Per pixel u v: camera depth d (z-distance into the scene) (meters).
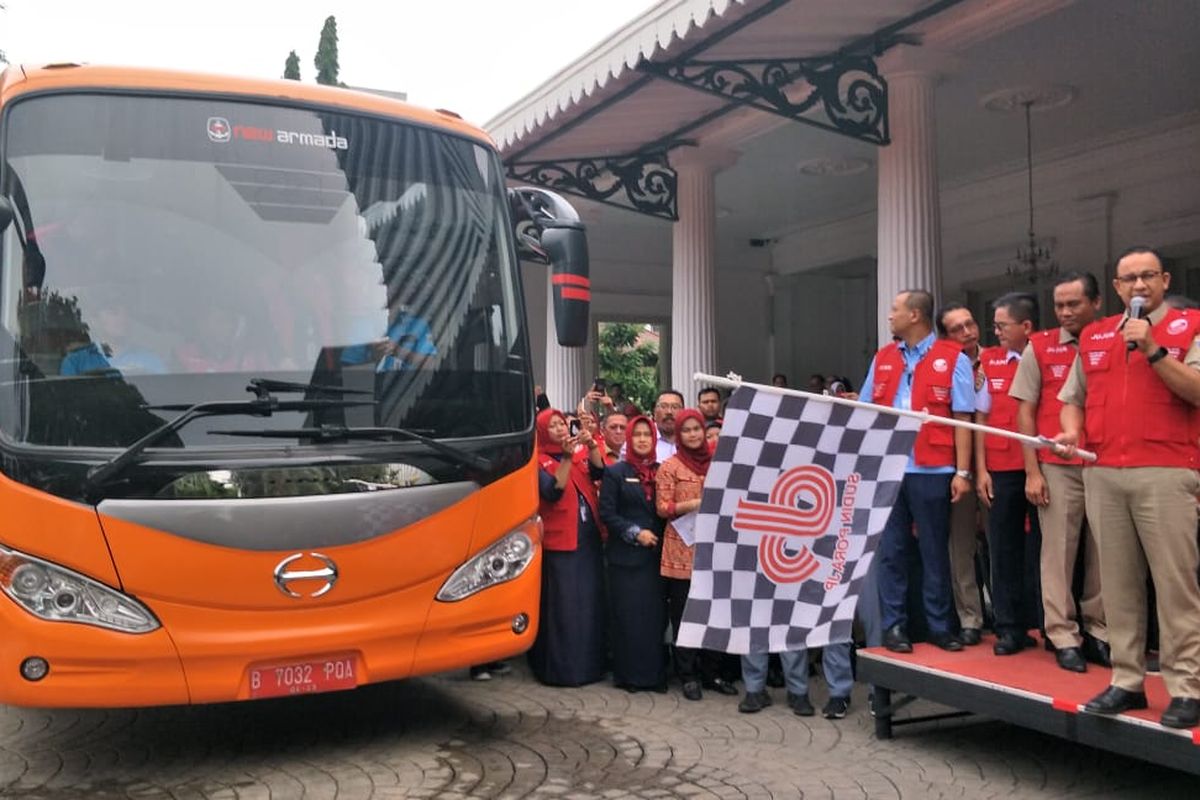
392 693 6.13
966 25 7.21
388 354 4.64
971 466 5.36
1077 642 4.85
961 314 5.87
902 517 5.37
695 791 4.48
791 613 4.34
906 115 7.52
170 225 4.46
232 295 4.46
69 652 4.03
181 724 5.47
